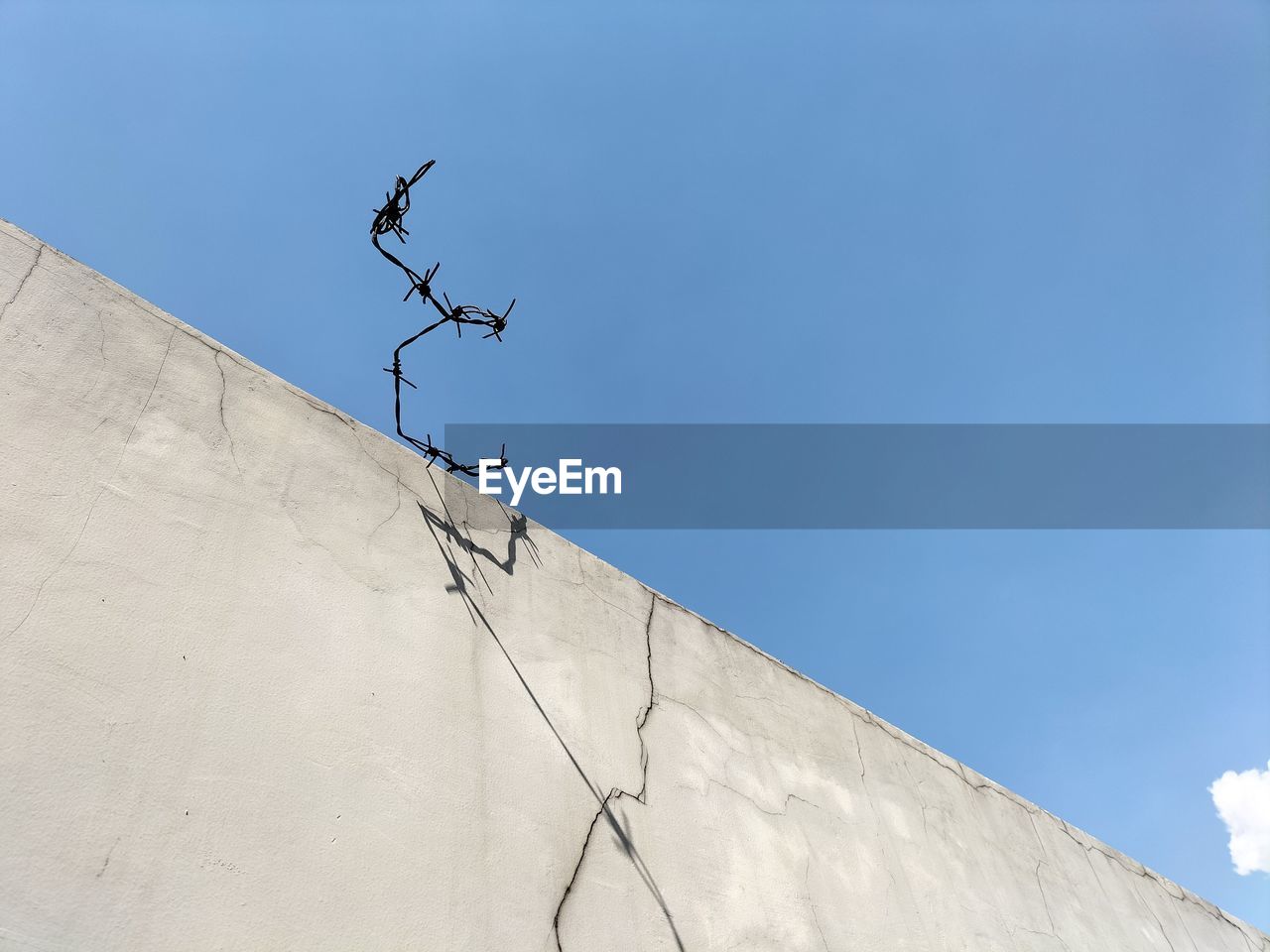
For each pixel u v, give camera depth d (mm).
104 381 1951
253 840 1594
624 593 2818
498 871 1902
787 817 2689
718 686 2865
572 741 2279
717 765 2621
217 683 1723
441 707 2057
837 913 2566
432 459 2551
